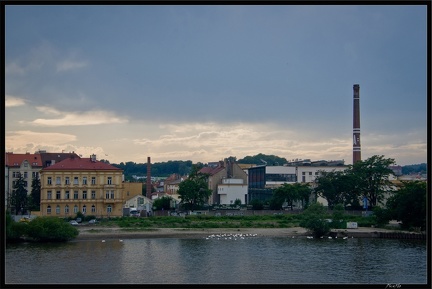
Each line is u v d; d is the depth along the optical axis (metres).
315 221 143.75
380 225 154.12
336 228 150.88
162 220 169.50
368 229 149.62
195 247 121.44
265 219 177.75
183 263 98.44
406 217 140.75
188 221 169.75
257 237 142.50
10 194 183.88
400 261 99.19
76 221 162.12
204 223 166.00
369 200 199.25
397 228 149.62
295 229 157.25
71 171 172.12
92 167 174.38
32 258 103.31
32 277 85.25
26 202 183.25
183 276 86.31
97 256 106.62
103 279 84.19
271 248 119.12
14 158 190.00
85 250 115.50
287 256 106.69
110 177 175.38
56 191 170.88
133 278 84.75
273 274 87.75
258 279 83.88
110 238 139.12
